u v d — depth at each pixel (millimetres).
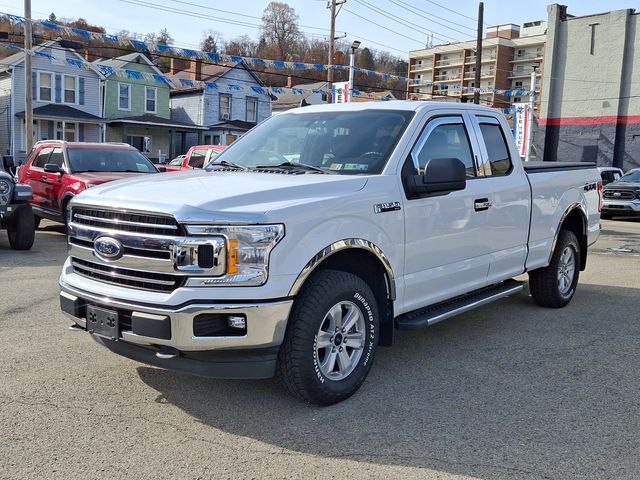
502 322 6207
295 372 3746
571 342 5535
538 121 35000
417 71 122500
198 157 16156
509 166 5707
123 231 3650
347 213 3916
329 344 3934
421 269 4594
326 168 4531
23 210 9703
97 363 4688
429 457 3348
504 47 109312
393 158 4422
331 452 3385
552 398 4211
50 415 3773
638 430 3727
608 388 4418
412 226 4430
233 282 3439
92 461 3232
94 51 36938
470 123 5277
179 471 3150
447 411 3959
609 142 31984
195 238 3424
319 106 5375
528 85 108688
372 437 3572
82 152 11562
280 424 3715
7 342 5152
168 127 40344
